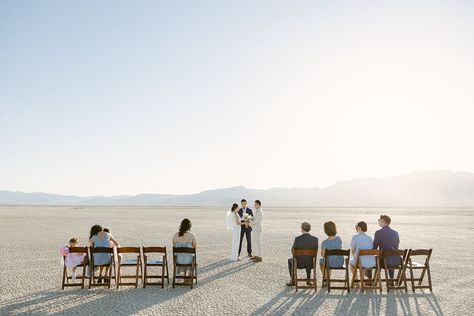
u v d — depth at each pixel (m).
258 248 16.36
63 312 8.94
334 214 90.81
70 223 45.19
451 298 10.34
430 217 74.88
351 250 11.37
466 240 27.09
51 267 14.92
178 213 89.62
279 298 10.22
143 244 23.05
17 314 8.80
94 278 11.28
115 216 68.81
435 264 16.22
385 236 11.21
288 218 64.75
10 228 36.41
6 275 13.30
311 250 11.05
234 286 11.61
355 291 11.04
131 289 11.18
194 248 11.23
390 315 8.84
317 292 10.90
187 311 9.02
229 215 16.61
